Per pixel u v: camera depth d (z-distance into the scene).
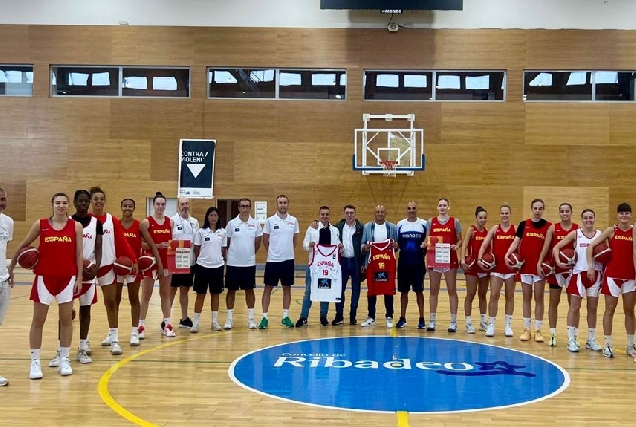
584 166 15.16
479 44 15.24
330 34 15.38
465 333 7.77
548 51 15.16
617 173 15.15
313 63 15.39
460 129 15.31
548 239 6.94
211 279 7.75
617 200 15.12
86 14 15.56
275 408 4.51
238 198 15.54
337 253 8.09
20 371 5.59
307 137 15.48
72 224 5.40
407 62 15.31
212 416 4.30
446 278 7.86
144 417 4.27
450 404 4.64
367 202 15.42
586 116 15.18
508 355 6.44
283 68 15.52
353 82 15.38
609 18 15.12
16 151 15.66
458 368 5.83
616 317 9.40
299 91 15.58
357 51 15.36
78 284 5.43
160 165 15.59
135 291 6.75
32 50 15.54
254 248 7.94
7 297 5.35
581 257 6.63
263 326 8.01
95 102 15.61
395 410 4.48
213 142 15.52
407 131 14.96
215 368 5.78
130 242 6.77
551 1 15.18
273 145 15.52
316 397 4.81
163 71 15.69
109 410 4.43
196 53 15.48
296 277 14.54
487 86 15.41
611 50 15.08
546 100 15.28
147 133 15.58
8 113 15.65
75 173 15.63
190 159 15.52
